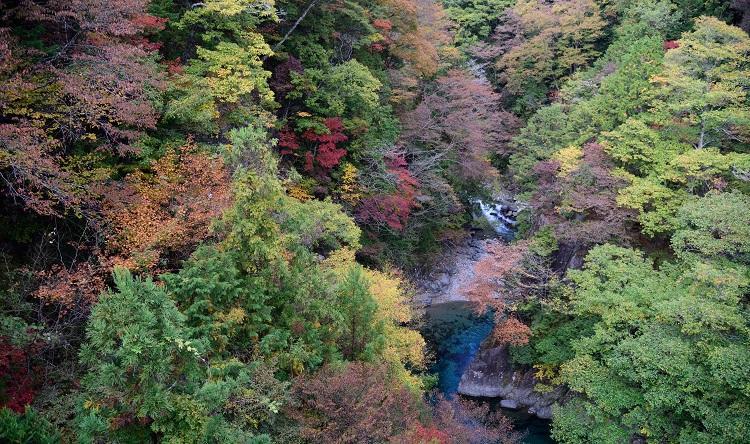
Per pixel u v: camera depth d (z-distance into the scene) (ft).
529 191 90.63
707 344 41.01
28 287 34.63
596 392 47.32
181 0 59.67
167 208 41.45
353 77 67.97
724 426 38.24
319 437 30.71
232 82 49.60
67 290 32.65
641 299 48.37
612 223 59.11
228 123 54.08
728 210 46.26
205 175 42.19
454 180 94.38
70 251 40.86
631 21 101.09
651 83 67.62
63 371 31.86
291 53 71.72
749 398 38.83
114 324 23.66
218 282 33.45
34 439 20.48
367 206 69.26
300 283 39.45
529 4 130.62
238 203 36.17
